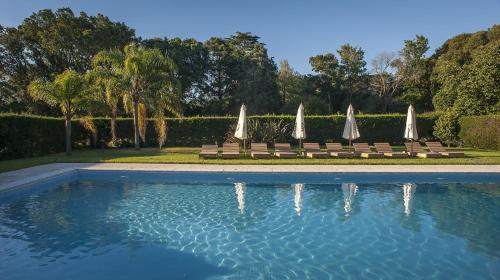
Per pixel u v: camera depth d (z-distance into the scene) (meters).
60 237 7.82
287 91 56.12
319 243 7.50
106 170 14.78
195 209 10.19
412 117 20.34
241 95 50.19
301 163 16.97
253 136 25.47
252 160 18.17
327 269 6.23
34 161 17.81
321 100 55.16
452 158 19.31
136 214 9.65
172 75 24.61
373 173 14.46
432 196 11.79
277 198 11.52
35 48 43.59
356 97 60.81
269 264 6.45
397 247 7.27
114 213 9.73
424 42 57.66
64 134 25.36
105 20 45.34
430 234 8.08
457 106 30.45
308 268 6.28
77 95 21.55
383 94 59.34
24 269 6.22
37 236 7.88
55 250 7.09
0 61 42.47
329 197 11.66
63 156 20.92
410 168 15.40
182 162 17.11
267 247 7.27
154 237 7.85
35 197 11.50
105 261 6.57
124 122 28.64
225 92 56.34
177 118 28.94
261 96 50.19
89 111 22.48
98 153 22.83
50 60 44.44
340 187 13.21
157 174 14.60
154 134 28.94
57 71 44.44
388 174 14.45
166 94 23.81
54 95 20.80
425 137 29.75
